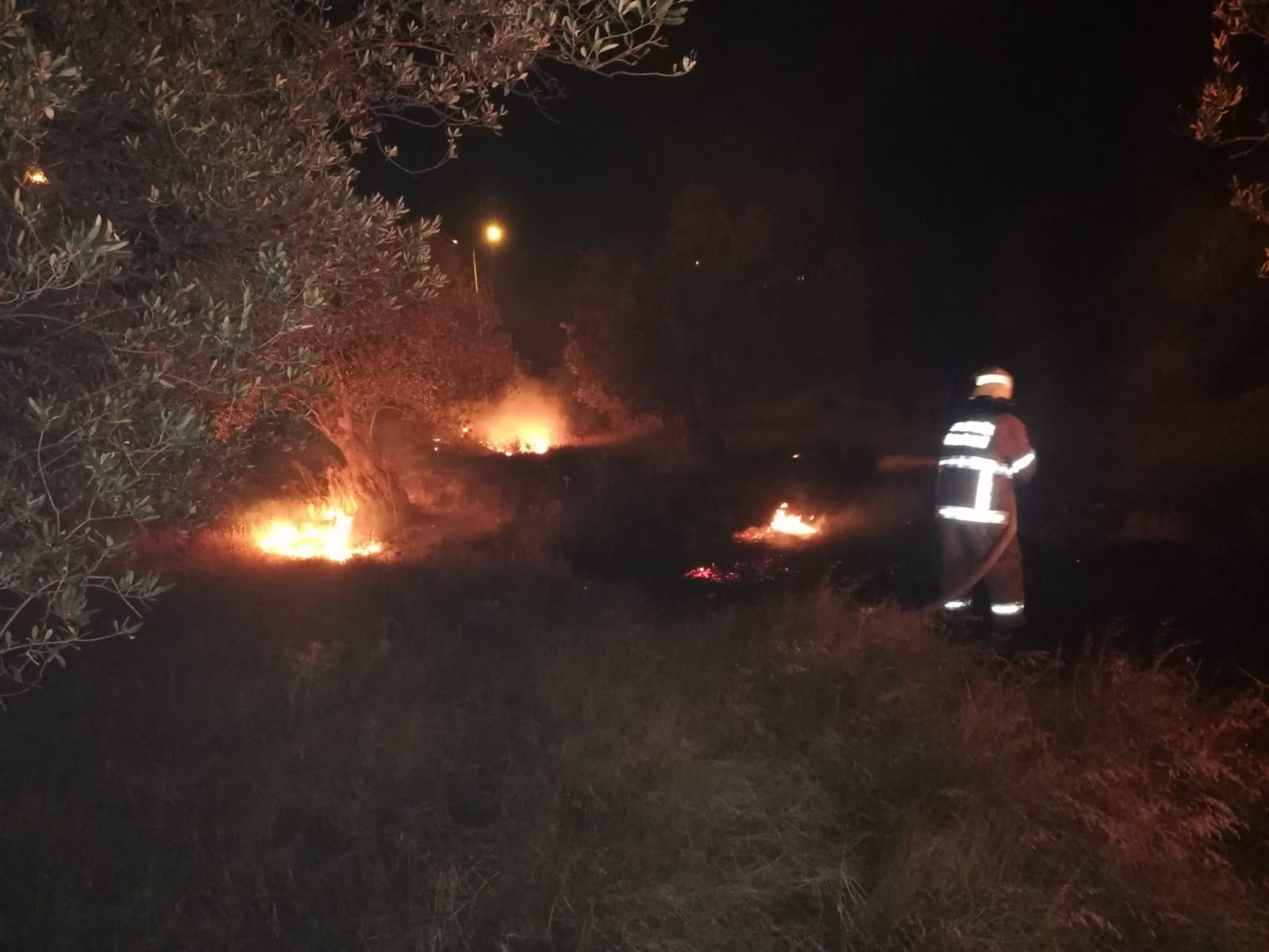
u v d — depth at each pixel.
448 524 15.52
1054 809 5.34
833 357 20.92
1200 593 9.97
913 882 4.72
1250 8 6.09
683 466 20.50
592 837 5.13
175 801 5.56
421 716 6.54
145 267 4.57
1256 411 16.84
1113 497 14.48
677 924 4.53
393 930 4.54
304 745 6.19
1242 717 6.40
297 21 5.67
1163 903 4.69
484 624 8.92
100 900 4.79
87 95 4.53
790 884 4.80
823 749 5.98
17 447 3.62
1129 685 6.74
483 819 5.54
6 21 3.46
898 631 7.80
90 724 6.69
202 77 4.88
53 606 3.33
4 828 5.28
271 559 12.09
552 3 4.82
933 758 5.79
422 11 5.39
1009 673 7.25
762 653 7.48
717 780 5.46
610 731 6.20
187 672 7.61
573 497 17.47
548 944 4.46
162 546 11.77
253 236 4.69
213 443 4.77
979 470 8.78
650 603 10.41
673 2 4.51
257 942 4.51
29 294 3.38
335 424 14.41
